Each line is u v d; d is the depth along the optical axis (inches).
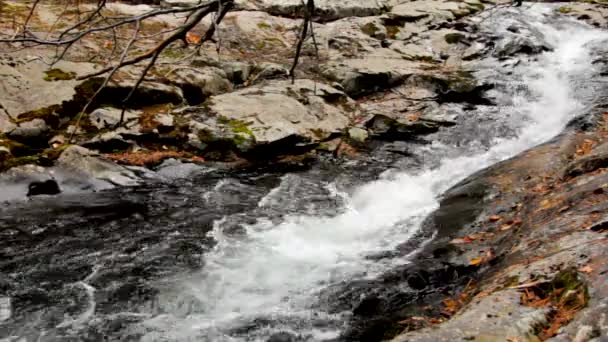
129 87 341.4
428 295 193.2
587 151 288.2
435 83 419.2
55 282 206.7
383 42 491.8
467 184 285.7
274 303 198.5
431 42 497.7
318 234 251.3
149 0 542.9
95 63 366.0
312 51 464.1
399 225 258.7
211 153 324.5
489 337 127.6
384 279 208.8
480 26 526.3
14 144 289.3
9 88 319.6
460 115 388.2
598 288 133.6
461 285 192.4
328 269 220.5
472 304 147.9
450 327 133.6
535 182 260.4
